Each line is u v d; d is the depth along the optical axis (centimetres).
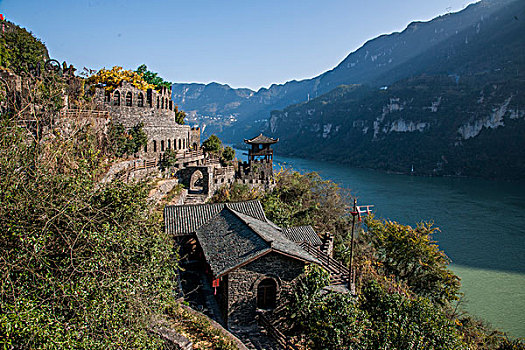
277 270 2148
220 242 2453
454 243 6856
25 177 1145
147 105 4481
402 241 4209
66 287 998
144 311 1194
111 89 4325
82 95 3419
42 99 1761
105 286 1068
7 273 919
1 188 1035
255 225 2614
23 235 1001
